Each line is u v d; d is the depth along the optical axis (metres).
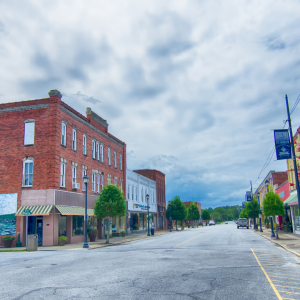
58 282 9.70
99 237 35.91
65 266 13.40
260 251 19.00
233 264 13.40
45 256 17.92
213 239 30.73
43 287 8.97
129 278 10.27
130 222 49.84
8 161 27.66
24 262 15.09
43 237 26.08
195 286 8.97
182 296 7.79
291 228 39.81
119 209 30.03
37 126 27.59
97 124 37.12
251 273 11.12
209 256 16.50
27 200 26.70
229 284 9.24
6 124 28.23
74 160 30.56
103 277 10.49
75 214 28.31
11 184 27.25
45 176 26.70
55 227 26.36
